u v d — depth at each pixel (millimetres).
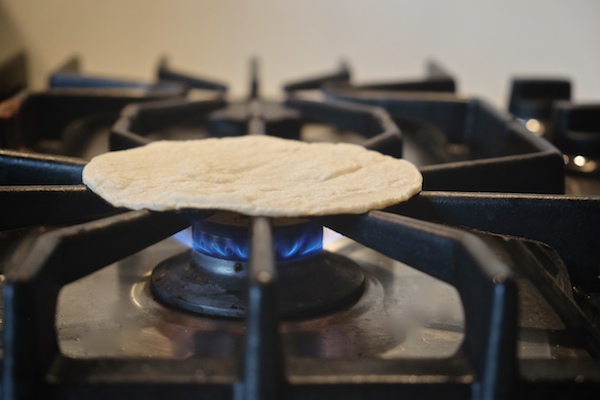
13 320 305
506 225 431
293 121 668
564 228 430
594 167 643
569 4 927
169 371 320
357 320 406
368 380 317
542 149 512
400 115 687
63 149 647
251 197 414
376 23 930
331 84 769
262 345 303
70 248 351
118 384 312
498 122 606
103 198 424
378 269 462
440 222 432
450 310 419
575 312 412
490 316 312
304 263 429
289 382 316
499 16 933
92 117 723
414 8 929
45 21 882
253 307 302
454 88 782
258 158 504
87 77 754
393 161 497
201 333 390
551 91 788
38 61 892
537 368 327
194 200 403
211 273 424
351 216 401
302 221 424
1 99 734
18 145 613
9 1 869
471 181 480
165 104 642
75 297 426
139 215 384
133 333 392
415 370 324
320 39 930
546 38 938
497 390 313
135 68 913
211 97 709
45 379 314
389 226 382
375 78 946
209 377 315
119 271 455
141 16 897
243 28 917
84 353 374
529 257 488
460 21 934
